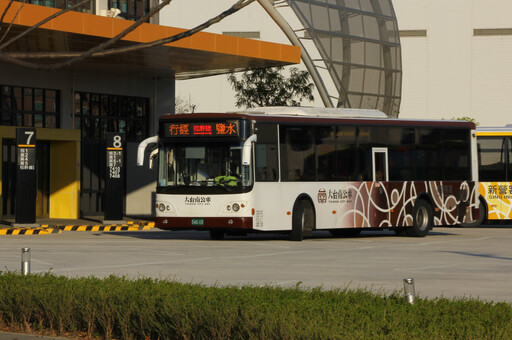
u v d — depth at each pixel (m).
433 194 48.72
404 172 47.50
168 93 67.94
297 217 43.00
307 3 84.69
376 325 14.29
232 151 41.12
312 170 43.69
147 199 65.50
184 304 16.11
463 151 50.16
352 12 88.94
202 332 15.27
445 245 42.41
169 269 29.78
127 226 54.19
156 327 16.19
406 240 45.94
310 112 44.31
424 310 15.82
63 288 18.23
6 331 18.02
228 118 41.09
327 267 31.00
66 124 60.31
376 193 46.16
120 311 16.84
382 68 91.12
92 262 32.06
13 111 57.00
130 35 51.25
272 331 13.91
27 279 19.62
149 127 67.06
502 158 60.81
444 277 28.19
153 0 65.19
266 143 41.84
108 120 64.00
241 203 40.84
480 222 61.22
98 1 59.59
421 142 48.31
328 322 14.32
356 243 43.12
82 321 17.50
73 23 48.84
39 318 18.05
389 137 46.94
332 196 44.41
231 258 34.16
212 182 41.25
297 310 15.54
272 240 44.69
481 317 15.38
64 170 60.00
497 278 27.98
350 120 45.34
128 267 30.33
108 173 55.75
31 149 50.91
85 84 61.94
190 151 41.69
